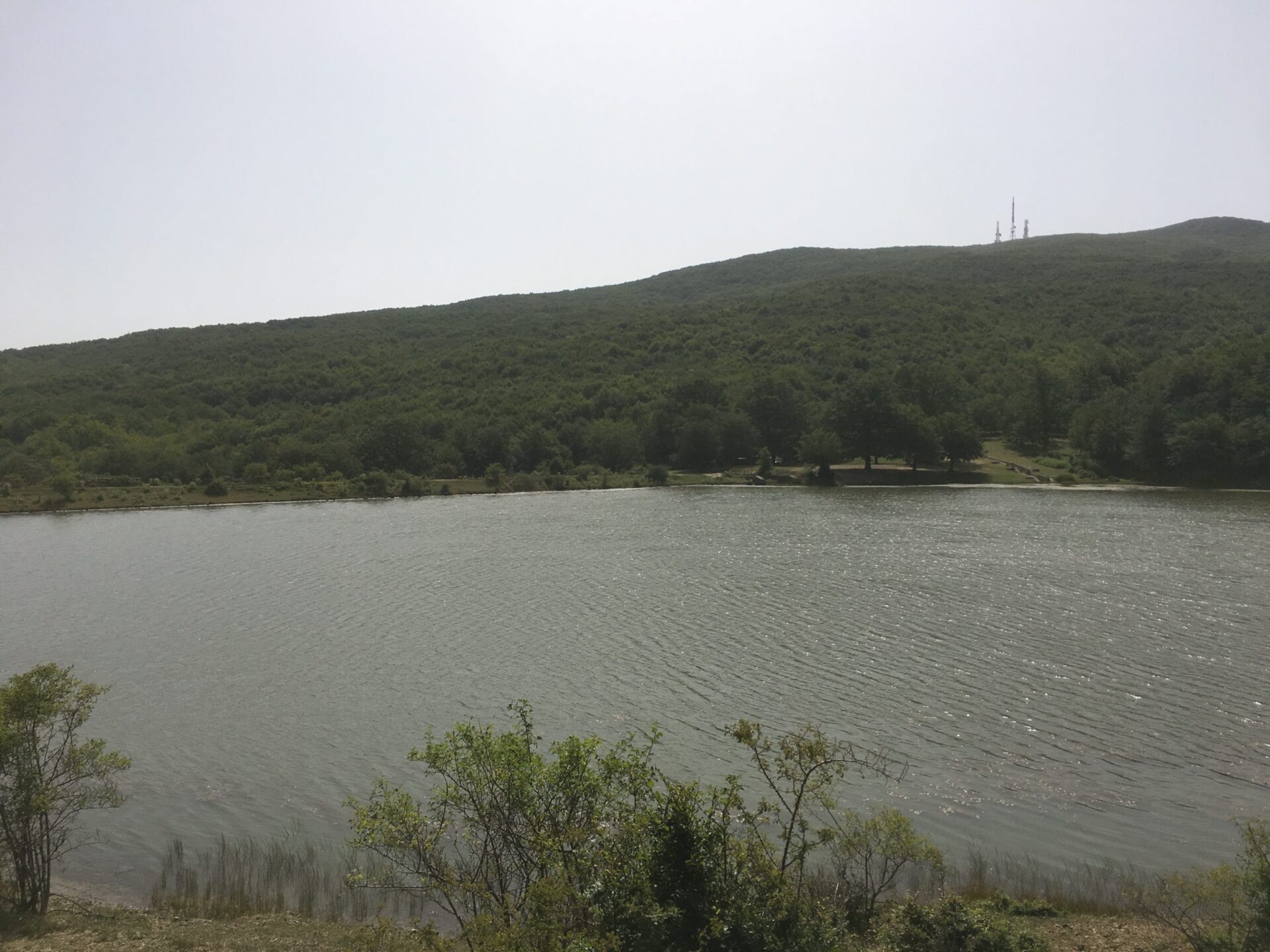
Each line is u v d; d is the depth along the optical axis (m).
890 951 14.45
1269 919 13.89
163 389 178.25
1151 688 31.02
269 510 105.94
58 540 83.50
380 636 42.47
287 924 17.77
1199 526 72.00
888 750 26.22
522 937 11.83
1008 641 37.50
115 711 32.81
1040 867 19.33
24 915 17.73
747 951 11.95
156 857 21.59
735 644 38.31
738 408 144.25
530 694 32.62
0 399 169.00
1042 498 97.94
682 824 12.79
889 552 61.62
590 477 129.62
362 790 25.16
